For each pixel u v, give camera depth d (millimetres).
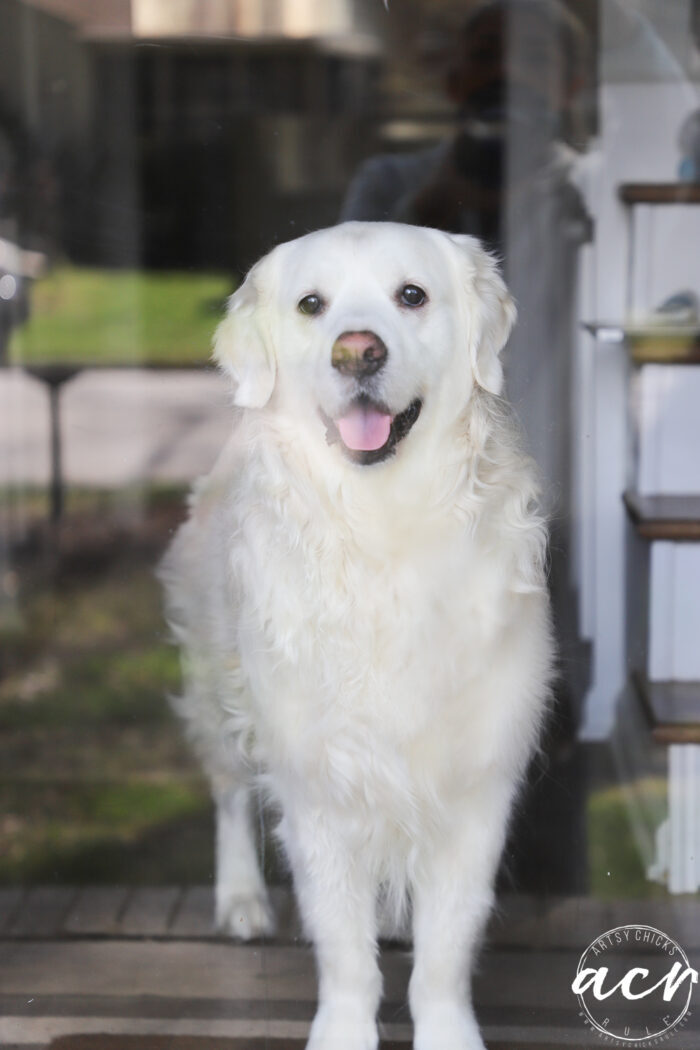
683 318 3010
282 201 3945
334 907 2160
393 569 2061
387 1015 2256
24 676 3531
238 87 4242
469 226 3123
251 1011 2268
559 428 2936
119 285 4391
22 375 4457
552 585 2447
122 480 4000
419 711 2059
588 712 2859
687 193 3012
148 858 2789
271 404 2117
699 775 2723
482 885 2162
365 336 1860
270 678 2141
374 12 3686
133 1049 2186
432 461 2043
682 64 3012
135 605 3680
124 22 4410
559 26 3012
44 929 2578
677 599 2887
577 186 3055
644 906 2533
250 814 2568
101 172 4512
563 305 3002
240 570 2205
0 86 4281
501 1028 2189
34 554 3928
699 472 3020
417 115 3543
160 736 3197
